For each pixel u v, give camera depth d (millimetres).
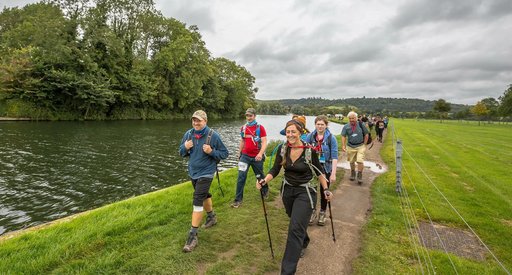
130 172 12117
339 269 3861
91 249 3941
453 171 10445
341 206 6359
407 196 7035
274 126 50844
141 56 47125
